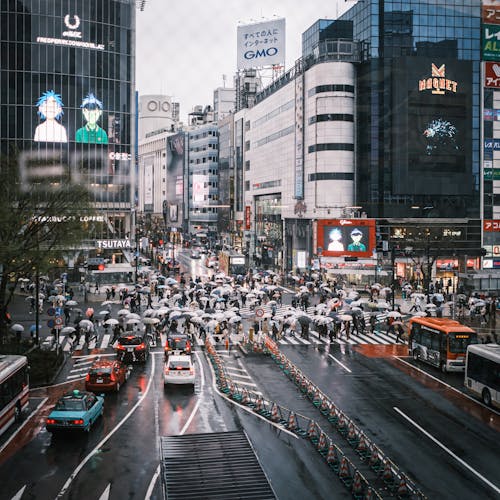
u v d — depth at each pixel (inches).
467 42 3646.7
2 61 3683.6
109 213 3929.6
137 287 2650.1
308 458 878.4
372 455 858.1
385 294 2800.2
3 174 1616.6
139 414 1088.8
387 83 3595.0
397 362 1574.8
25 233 1562.5
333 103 3634.4
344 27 3986.2
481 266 3673.7
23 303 2554.1
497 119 3683.6
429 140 3614.7
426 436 987.3
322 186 3678.6
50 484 776.3
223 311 2240.4
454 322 1556.3
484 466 860.6
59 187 1658.5
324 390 1277.1
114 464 845.8
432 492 767.7
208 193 7101.4
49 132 3752.5
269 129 4702.3
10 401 990.4
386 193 3624.5
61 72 3769.7
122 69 3959.2
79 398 995.9
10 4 3681.1
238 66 4928.6
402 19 3602.4
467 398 1229.7
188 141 7770.7
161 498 727.1
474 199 3688.5
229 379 1262.3
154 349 1738.4
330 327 2044.8
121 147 3969.0
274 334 1964.8
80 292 2861.7
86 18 3821.4
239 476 728.3
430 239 3501.5
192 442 865.5
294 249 4040.4
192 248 6215.6
